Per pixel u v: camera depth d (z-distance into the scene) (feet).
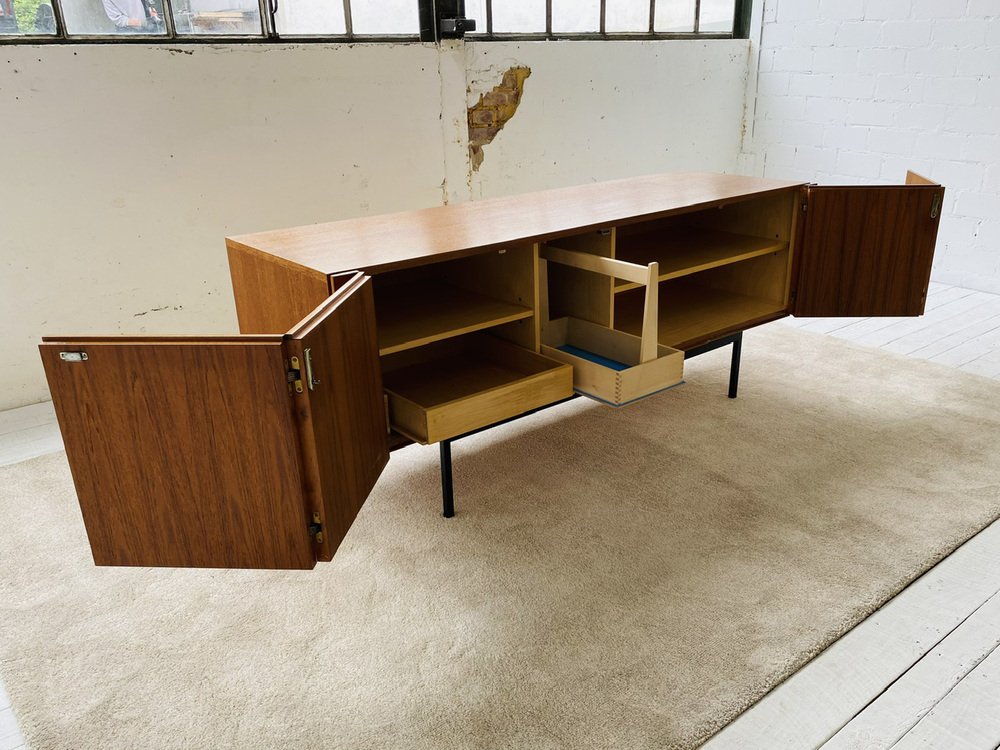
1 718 4.93
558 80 13.23
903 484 7.21
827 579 5.92
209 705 4.94
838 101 14.38
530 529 6.72
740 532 6.56
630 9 13.97
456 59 11.97
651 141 14.89
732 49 15.37
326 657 5.33
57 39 8.94
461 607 5.79
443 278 7.76
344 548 6.55
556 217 7.17
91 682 5.15
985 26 12.03
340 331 4.91
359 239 6.49
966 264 13.21
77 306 9.69
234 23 10.10
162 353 4.22
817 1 14.20
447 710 4.85
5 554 6.58
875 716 4.74
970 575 5.99
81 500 4.65
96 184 9.41
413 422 6.05
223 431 4.42
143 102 9.47
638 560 6.24
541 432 8.46
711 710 4.75
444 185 12.48
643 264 8.20
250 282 6.48
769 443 8.07
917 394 9.16
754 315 8.65
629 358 7.17
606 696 4.90
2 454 8.41
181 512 4.69
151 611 5.84
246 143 10.37
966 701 4.84
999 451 7.79
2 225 8.95
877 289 8.57
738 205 9.18
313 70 10.64
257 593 6.02
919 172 13.48
